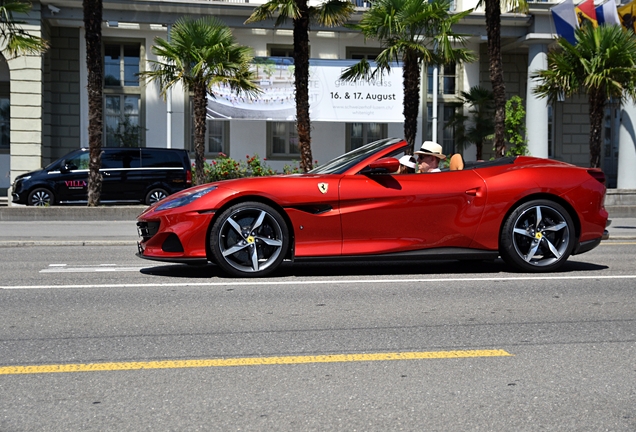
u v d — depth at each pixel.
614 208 18.06
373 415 3.10
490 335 4.51
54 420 3.03
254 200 6.63
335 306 5.39
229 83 19.67
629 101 23.81
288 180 6.66
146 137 24.56
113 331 4.59
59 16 22.28
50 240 10.82
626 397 3.34
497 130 18.12
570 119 27.58
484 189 6.89
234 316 5.03
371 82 24.16
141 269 7.39
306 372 3.73
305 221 6.60
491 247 6.94
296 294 5.88
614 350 4.18
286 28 23.95
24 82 21.81
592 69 17.70
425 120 26.33
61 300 5.62
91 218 16.09
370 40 25.72
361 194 6.66
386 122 24.31
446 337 4.45
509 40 25.59
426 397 3.34
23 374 3.68
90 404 3.23
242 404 3.24
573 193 7.07
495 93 18.06
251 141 25.34
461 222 6.84
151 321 4.88
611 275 6.96
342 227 6.63
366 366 3.83
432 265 7.68
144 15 22.92
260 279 6.62
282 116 23.64
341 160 7.16
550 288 6.21
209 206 6.52
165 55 19.22
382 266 7.58
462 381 3.58
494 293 5.95
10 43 16.56
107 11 22.67
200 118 19.45
